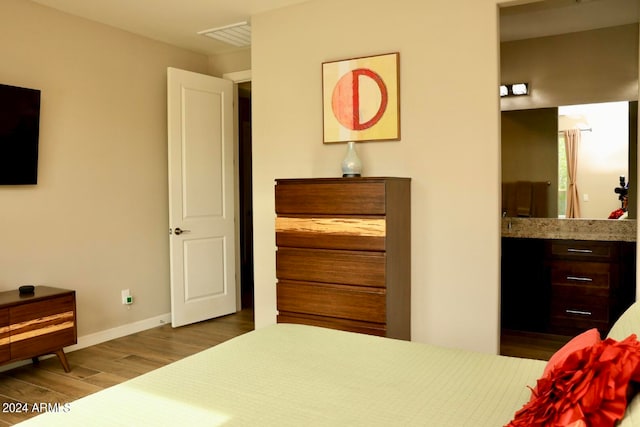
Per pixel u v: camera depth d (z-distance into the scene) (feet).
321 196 10.30
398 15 10.87
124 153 13.92
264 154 12.78
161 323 15.14
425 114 10.66
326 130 11.75
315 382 5.11
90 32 12.98
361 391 4.87
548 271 13.47
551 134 14.25
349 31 11.48
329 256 10.26
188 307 14.90
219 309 15.85
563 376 3.64
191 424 4.18
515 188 14.75
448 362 5.72
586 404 3.32
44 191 11.96
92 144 13.05
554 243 13.35
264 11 12.58
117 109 13.71
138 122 14.32
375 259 9.75
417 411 4.42
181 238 14.66
